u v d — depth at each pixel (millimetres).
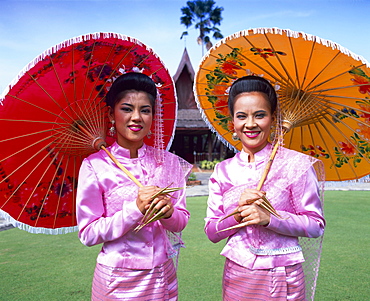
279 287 1633
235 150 2385
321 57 1688
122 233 1592
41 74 1654
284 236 1700
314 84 1889
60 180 1962
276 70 1913
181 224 1749
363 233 5250
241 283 1690
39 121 1803
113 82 1821
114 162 1740
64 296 3070
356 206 7586
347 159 2164
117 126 1744
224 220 1759
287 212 1675
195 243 4719
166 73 1966
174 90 2043
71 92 1831
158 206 1530
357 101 1884
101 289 1654
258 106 1722
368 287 3238
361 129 2006
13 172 1828
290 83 1925
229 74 2061
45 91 1753
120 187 1693
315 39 1525
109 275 1638
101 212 1694
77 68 1753
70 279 3469
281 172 1732
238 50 1822
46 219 1988
